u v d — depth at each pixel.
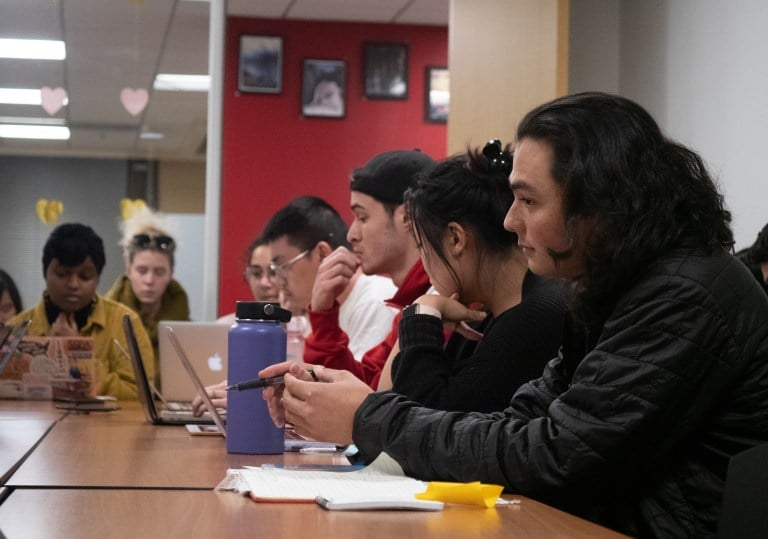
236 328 1.85
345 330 3.34
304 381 1.59
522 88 4.56
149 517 1.13
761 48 3.67
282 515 1.15
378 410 1.51
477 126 4.74
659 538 1.39
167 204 5.57
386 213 2.89
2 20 5.48
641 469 1.40
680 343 1.35
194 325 3.23
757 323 1.40
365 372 2.87
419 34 6.80
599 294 1.44
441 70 6.81
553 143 1.47
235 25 6.69
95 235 3.87
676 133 4.34
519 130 1.54
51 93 5.56
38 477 1.48
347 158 6.75
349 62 6.77
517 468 1.38
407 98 6.79
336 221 3.75
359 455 1.77
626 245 1.40
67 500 1.26
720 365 1.37
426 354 1.86
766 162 3.63
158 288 4.94
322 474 1.44
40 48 5.54
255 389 1.83
